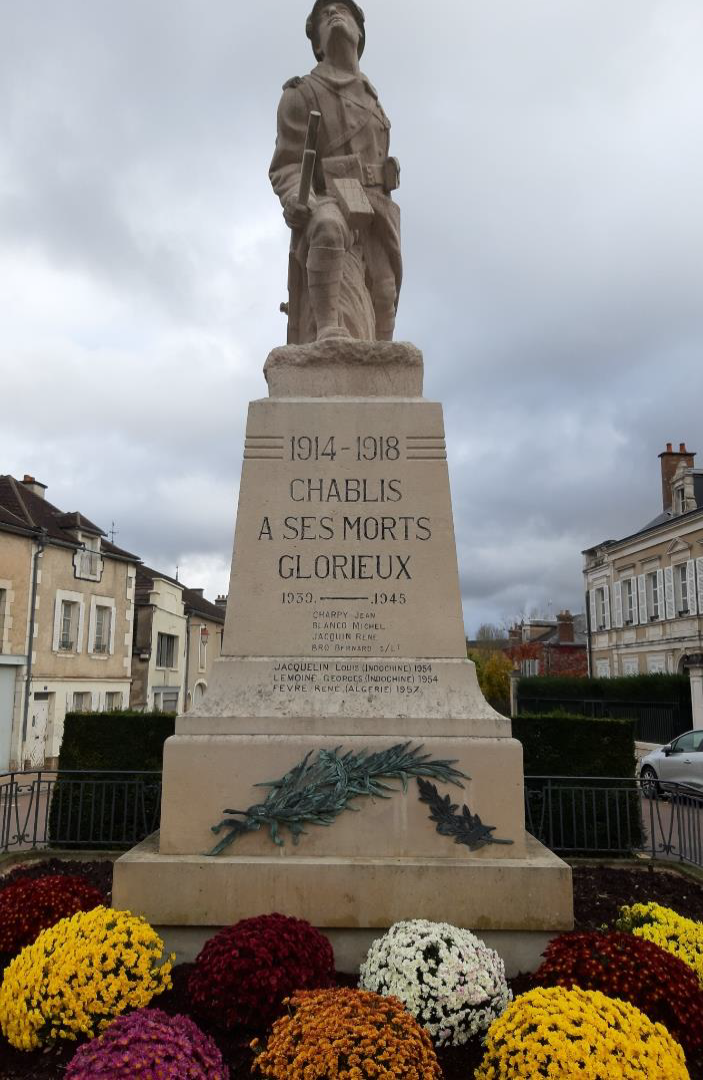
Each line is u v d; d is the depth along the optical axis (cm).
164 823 468
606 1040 298
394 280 716
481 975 369
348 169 674
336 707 500
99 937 381
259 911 438
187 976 403
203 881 441
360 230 682
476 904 440
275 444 554
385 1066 296
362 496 546
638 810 947
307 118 692
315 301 628
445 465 552
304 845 463
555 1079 289
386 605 529
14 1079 332
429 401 562
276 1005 354
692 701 2212
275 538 539
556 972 376
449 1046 357
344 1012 318
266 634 523
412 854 464
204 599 4316
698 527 3288
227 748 477
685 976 366
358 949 440
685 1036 346
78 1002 351
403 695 505
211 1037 328
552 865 446
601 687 2820
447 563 536
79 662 2578
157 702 3247
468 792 474
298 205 638
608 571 4122
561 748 998
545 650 6347
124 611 2855
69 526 2567
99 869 757
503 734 489
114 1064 293
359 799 470
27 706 2323
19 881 470
